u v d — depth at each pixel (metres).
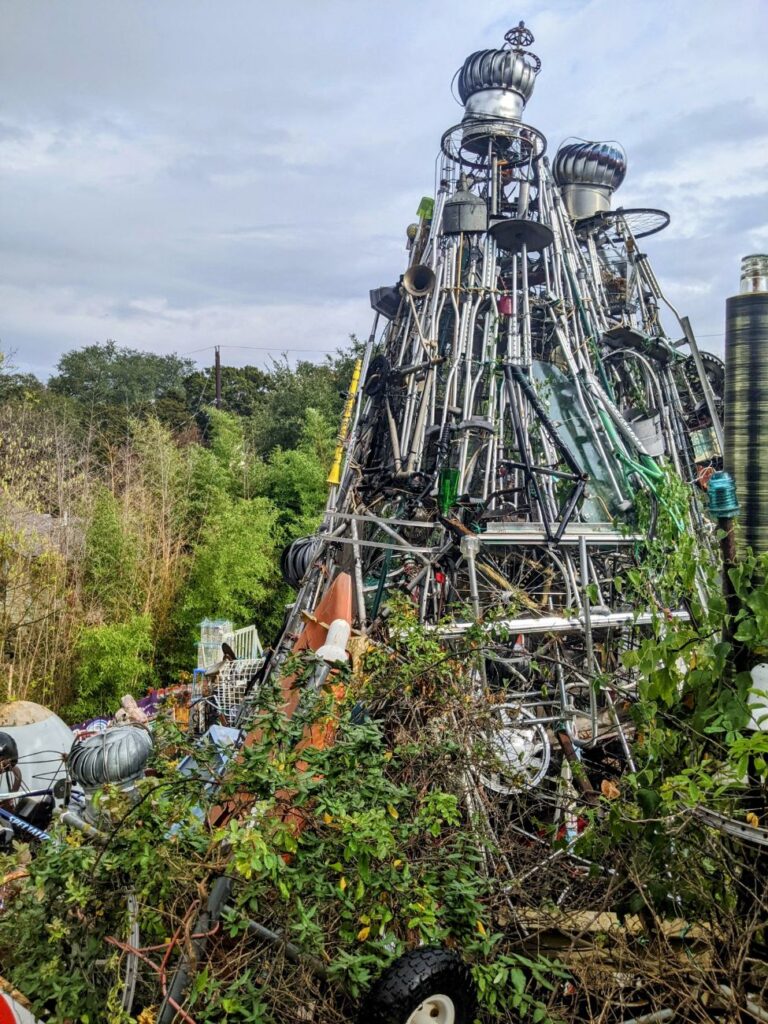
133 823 3.61
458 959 3.53
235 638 13.17
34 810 6.81
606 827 4.36
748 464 3.87
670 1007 3.76
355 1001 3.61
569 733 6.54
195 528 17.72
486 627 6.34
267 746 3.72
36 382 34.91
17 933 3.82
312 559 8.59
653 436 10.05
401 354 10.34
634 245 13.27
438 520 7.46
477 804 4.87
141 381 53.88
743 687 3.70
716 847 3.76
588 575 8.38
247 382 45.56
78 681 12.22
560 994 4.04
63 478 15.97
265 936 3.77
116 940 3.47
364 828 3.37
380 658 5.34
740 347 3.88
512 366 9.01
